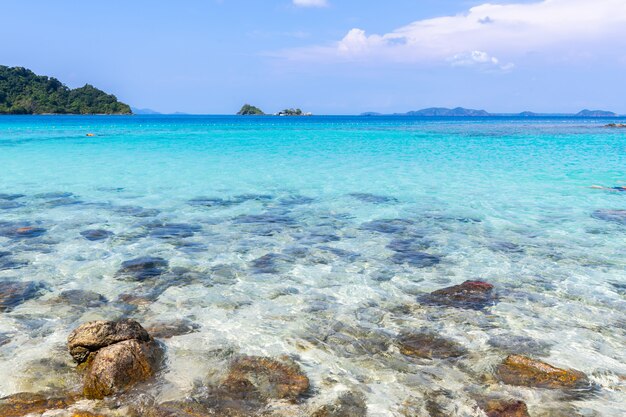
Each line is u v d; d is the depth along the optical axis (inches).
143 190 761.6
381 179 880.3
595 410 227.1
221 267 418.3
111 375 235.1
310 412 223.8
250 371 255.8
